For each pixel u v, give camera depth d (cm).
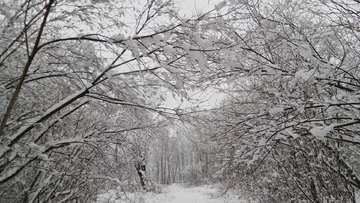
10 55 237
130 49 225
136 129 382
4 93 229
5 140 220
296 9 358
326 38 330
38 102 287
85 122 437
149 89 336
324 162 382
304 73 284
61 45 297
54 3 225
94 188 420
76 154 372
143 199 452
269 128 326
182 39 248
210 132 426
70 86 343
